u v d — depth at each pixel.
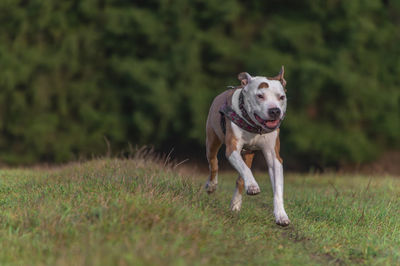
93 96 18.58
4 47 18.80
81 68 18.77
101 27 18.50
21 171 9.82
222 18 17.30
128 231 4.61
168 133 18.11
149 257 3.84
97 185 6.39
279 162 6.00
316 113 17.19
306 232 5.86
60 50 18.52
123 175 7.05
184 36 17.52
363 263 4.94
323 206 7.32
